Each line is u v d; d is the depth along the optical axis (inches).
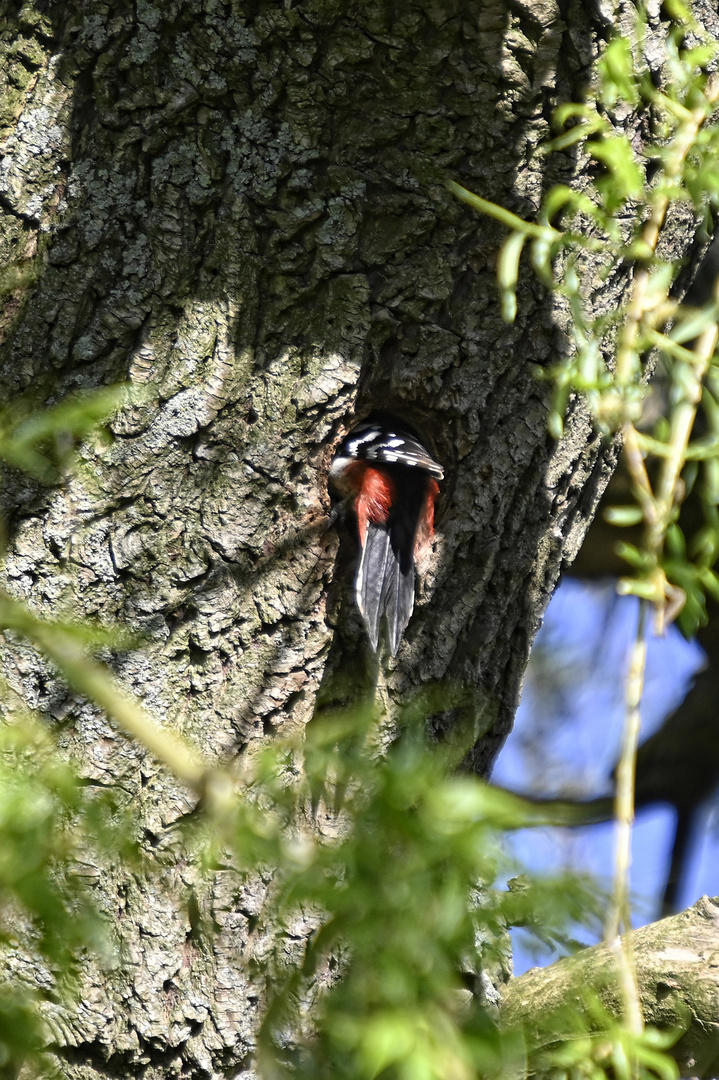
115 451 253.6
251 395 262.2
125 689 247.0
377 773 120.7
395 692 273.3
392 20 252.7
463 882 111.6
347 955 132.3
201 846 164.9
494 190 266.1
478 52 256.7
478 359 277.0
